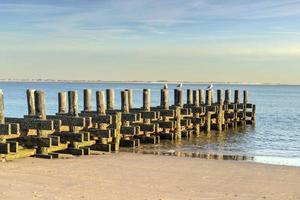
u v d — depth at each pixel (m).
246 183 14.49
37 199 11.43
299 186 14.22
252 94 160.75
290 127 41.41
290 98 121.62
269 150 25.72
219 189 13.50
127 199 11.80
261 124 44.09
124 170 16.09
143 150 23.02
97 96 24.09
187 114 31.11
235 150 25.19
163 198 12.04
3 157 17.14
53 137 18.92
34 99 20.30
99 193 12.35
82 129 21.16
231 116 38.62
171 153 22.38
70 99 22.91
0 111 17.67
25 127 18.80
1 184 12.98
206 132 33.81
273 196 12.82
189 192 12.93
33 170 15.39
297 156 23.16
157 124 26.34
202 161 18.83
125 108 26.73
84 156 19.38
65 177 14.38
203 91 39.41
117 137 21.89
